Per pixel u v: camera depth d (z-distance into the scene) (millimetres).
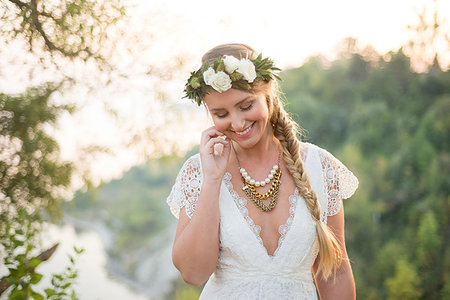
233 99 1654
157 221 48781
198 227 1720
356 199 22750
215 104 1688
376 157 26625
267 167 1875
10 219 2920
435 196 21641
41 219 3156
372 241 21594
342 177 1979
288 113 2143
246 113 1685
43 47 2654
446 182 22047
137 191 59469
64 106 3100
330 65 39781
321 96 36250
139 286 30438
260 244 1760
